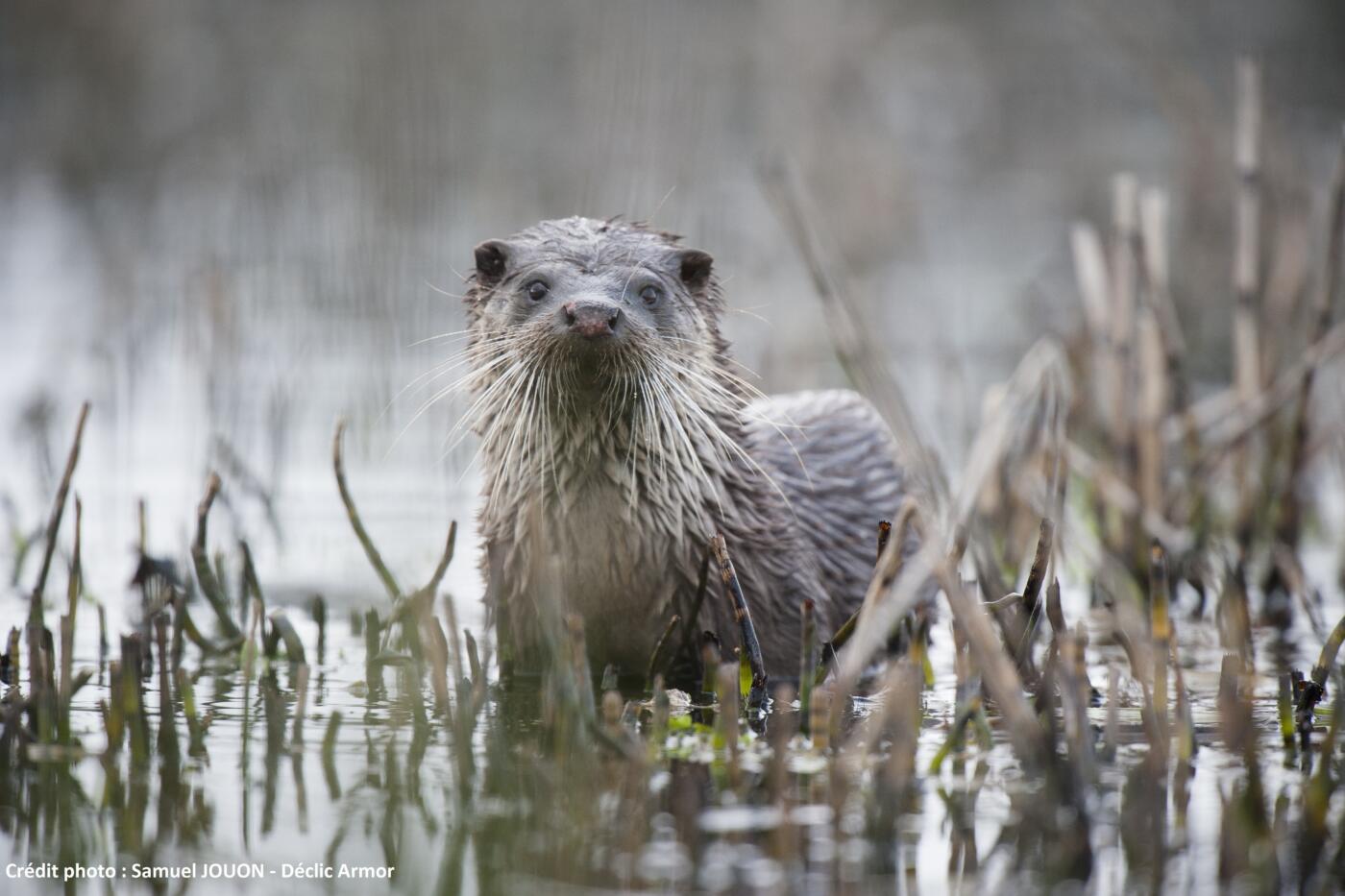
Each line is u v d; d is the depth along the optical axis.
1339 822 8.41
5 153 45.12
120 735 9.65
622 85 28.91
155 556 14.24
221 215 34.81
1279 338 17.53
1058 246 33.56
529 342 10.86
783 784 8.66
